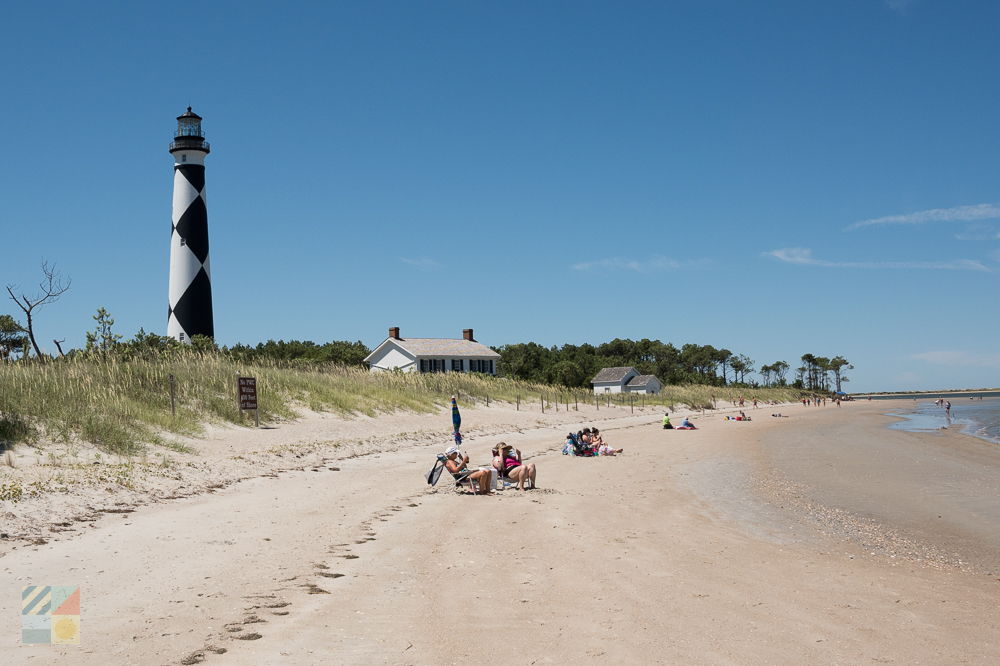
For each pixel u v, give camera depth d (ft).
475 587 24.93
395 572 26.76
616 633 20.34
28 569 25.30
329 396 95.09
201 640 18.75
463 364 212.23
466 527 36.14
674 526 38.27
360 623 20.61
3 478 38.17
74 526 32.09
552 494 48.80
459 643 19.13
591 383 294.25
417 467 61.98
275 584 24.50
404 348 203.00
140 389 69.67
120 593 22.95
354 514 38.78
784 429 133.69
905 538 37.19
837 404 347.77
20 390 55.47
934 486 56.03
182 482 44.86
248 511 38.42
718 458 77.46
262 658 17.58
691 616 22.24
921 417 187.93
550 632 20.26
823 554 32.91
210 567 26.53
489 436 96.73
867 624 22.21
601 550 31.48
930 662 19.07
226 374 85.97
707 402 266.77
